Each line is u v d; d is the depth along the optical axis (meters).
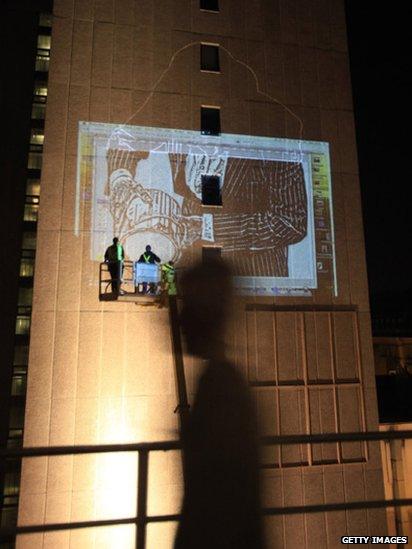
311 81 17.95
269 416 14.59
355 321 16.03
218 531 13.33
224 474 13.77
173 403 14.15
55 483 13.11
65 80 15.84
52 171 15.11
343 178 17.30
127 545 12.98
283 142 17.06
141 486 7.91
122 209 15.31
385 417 19.50
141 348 14.38
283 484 14.09
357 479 14.60
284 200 16.56
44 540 12.71
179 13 17.44
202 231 15.70
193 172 16.09
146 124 16.09
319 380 15.27
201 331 14.85
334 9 19.12
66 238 14.77
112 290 13.79
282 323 15.52
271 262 15.95
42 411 13.48
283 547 13.62
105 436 13.61
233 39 17.69
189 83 16.81
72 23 16.39
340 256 16.53
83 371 13.95
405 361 24.92
